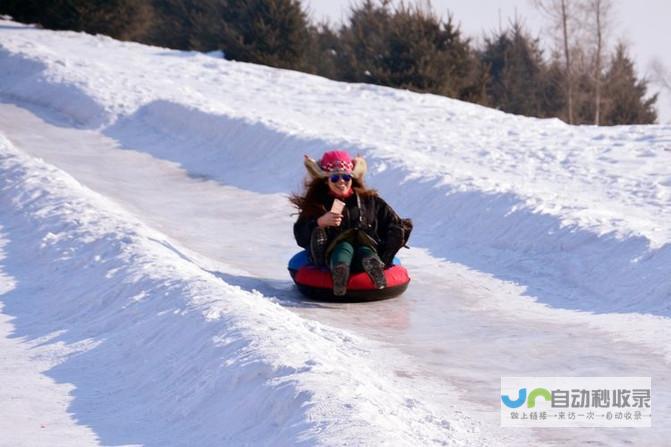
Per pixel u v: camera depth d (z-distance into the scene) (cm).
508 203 1631
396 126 3017
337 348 970
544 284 1341
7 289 1198
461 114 3347
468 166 2269
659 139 2597
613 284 1252
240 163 2506
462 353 995
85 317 1065
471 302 1263
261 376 744
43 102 3334
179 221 1836
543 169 2206
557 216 1498
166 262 1178
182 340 885
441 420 740
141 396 813
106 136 2947
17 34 4700
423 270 1466
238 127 2675
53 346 970
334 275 1182
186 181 2338
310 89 3825
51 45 4444
